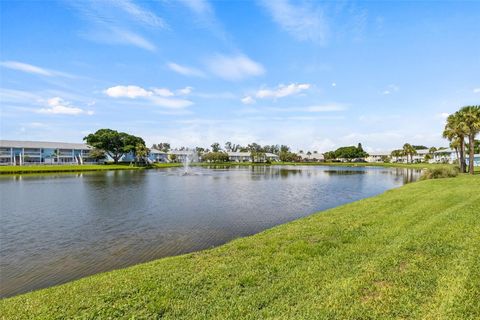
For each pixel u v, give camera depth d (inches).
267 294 188.7
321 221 417.1
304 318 159.8
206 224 528.4
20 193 1005.2
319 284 199.6
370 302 172.7
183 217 590.2
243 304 177.6
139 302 185.5
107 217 598.2
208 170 2778.1
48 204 765.3
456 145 1782.7
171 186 1230.3
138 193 990.4
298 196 903.7
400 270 215.2
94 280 234.4
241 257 266.7
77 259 358.3
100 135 3516.2
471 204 474.9
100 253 378.9
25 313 179.0
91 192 1024.9
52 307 185.6
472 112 1461.6
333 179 1617.9
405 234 311.3
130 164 3558.1
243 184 1320.1
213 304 179.9
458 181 946.7
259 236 351.3
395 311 162.9
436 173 1239.5
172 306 178.9
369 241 293.6
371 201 599.8
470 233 302.7
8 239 446.0
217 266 244.7
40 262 349.4
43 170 2241.6
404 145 4419.3
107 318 168.4
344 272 217.5
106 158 4028.1
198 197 883.4
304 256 257.4
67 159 3929.6
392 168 3166.8
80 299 194.7
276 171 2566.4
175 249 390.0
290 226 399.9
